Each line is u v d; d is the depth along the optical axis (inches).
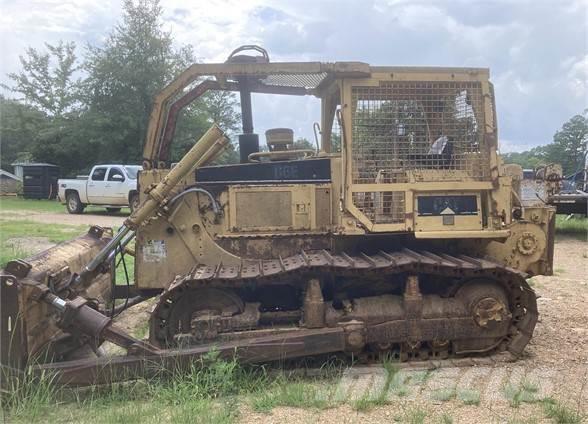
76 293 204.5
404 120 210.2
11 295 170.4
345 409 165.3
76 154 1469.0
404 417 158.4
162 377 180.1
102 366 177.9
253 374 188.2
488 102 211.9
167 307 202.4
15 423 155.8
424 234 203.9
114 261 257.6
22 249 439.5
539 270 231.6
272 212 215.9
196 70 215.6
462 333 203.6
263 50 221.3
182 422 150.8
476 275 204.2
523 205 240.5
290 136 233.3
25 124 1910.7
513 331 210.5
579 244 555.8
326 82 240.8
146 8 1350.9
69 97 1423.5
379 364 203.9
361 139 207.8
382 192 205.9
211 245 215.0
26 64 1968.5
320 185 215.6
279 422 156.2
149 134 225.8
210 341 192.5
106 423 153.9
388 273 201.2
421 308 201.6
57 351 195.6
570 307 294.2
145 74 1325.0
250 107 238.1
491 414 161.2
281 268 195.0
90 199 842.2
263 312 213.8
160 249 215.8
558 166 598.9
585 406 165.8
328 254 207.6
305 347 190.2
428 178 207.3
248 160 235.1
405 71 209.6
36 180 1262.3
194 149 205.0
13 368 170.6
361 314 200.2
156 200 205.8
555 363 205.5
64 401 175.3
